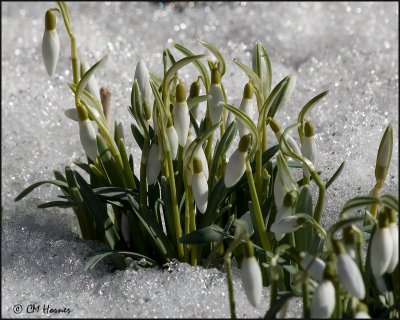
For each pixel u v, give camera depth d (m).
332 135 1.25
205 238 1.08
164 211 1.12
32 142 1.31
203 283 1.09
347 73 1.40
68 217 1.20
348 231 1.02
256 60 1.09
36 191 1.23
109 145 1.11
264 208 1.09
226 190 1.09
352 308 1.03
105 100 1.25
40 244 1.15
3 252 1.14
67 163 1.27
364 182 1.20
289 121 1.32
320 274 1.02
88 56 1.43
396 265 1.05
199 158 1.07
